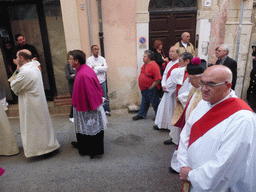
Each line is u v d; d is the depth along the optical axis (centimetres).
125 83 488
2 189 245
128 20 451
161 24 491
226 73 125
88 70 267
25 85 272
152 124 412
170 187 239
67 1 411
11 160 307
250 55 504
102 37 439
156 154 308
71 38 432
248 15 474
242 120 118
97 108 279
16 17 459
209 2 463
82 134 294
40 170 279
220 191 130
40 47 482
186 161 154
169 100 337
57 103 480
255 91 446
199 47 490
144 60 384
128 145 336
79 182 253
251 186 140
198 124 141
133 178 256
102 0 430
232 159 118
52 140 307
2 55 462
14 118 461
